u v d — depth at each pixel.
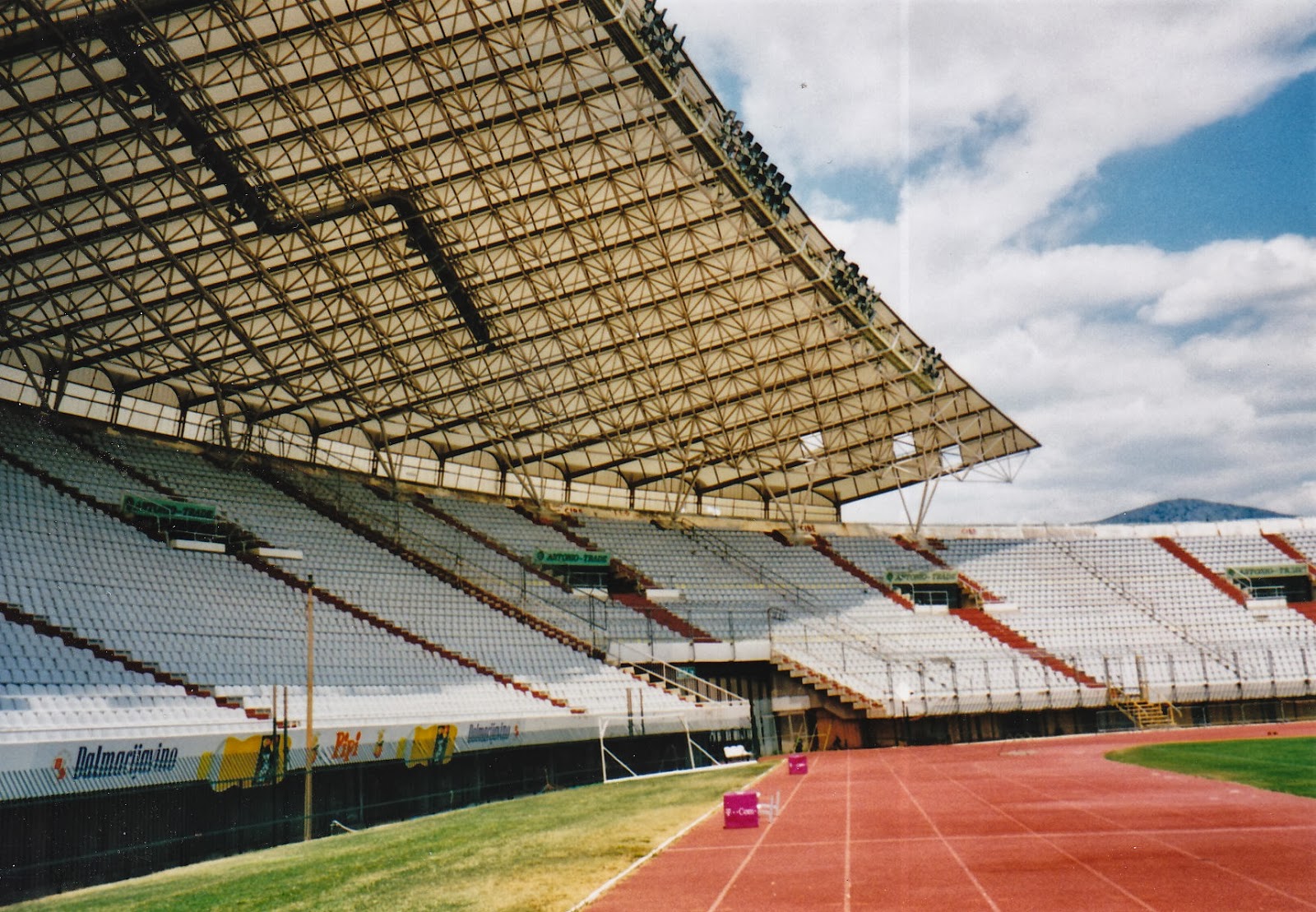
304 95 35.91
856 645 58.19
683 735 47.53
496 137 39.97
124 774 26.59
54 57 30.42
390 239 42.22
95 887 22.59
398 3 33.59
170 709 31.73
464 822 28.69
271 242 41.16
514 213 42.06
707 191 42.62
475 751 38.12
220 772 29.09
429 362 51.62
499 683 44.88
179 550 42.97
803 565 66.25
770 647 55.97
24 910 19.19
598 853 20.00
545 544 60.38
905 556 68.31
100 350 45.66
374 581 49.06
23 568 35.47
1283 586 64.06
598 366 54.28
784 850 19.31
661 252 47.47
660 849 20.16
